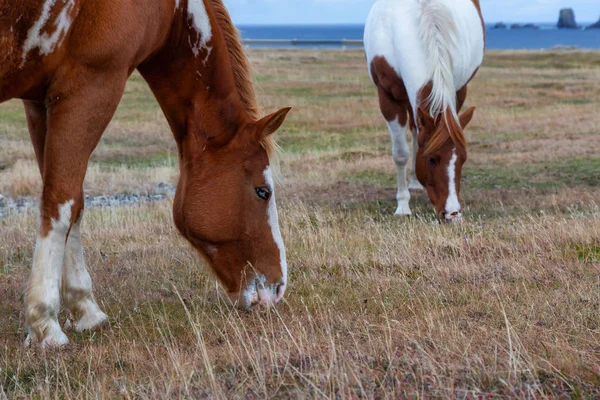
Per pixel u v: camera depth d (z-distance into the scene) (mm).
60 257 5379
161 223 10711
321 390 4262
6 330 6047
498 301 6195
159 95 5922
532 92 32625
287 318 6113
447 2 10938
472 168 15734
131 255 8641
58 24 4977
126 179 16047
